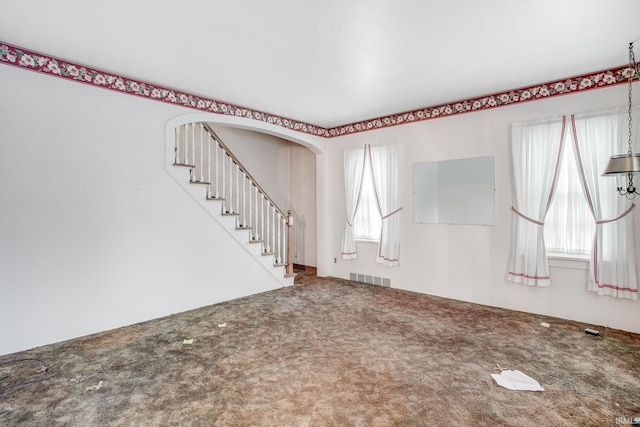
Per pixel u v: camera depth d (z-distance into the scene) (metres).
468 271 4.29
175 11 2.25
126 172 3.53
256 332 3.31
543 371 2.50
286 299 4.47
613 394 2.20
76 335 3.19
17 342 2.88
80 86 3.20
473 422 1.92
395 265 4.93
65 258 3.13
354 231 5.46
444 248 4.49
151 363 2.66
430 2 2.12
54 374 2.49
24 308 2.91
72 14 2.29
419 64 3.13
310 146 5.67
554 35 2.57
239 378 2.42
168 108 3.86
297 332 3.30
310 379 2.40
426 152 4.63
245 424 1.91
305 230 6.76
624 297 3.20
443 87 3.78
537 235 3.66
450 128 4.40
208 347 2.96
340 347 2.95
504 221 4.00
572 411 2.02
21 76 2.87
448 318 3.68
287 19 2.34
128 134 3.54
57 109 3.07
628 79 3.17
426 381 2.37
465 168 4.28
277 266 5.05
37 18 2.35
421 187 4.69
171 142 3.88
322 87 3.78
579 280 3.50
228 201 5.51
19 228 2.88
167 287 3.85
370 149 5.19
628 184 2.97
